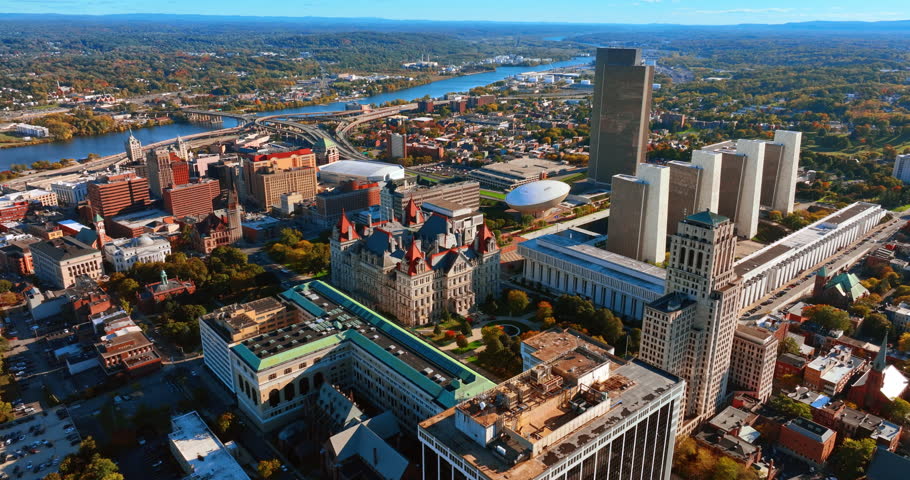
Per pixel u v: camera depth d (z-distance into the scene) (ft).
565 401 641.81
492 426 583.58
